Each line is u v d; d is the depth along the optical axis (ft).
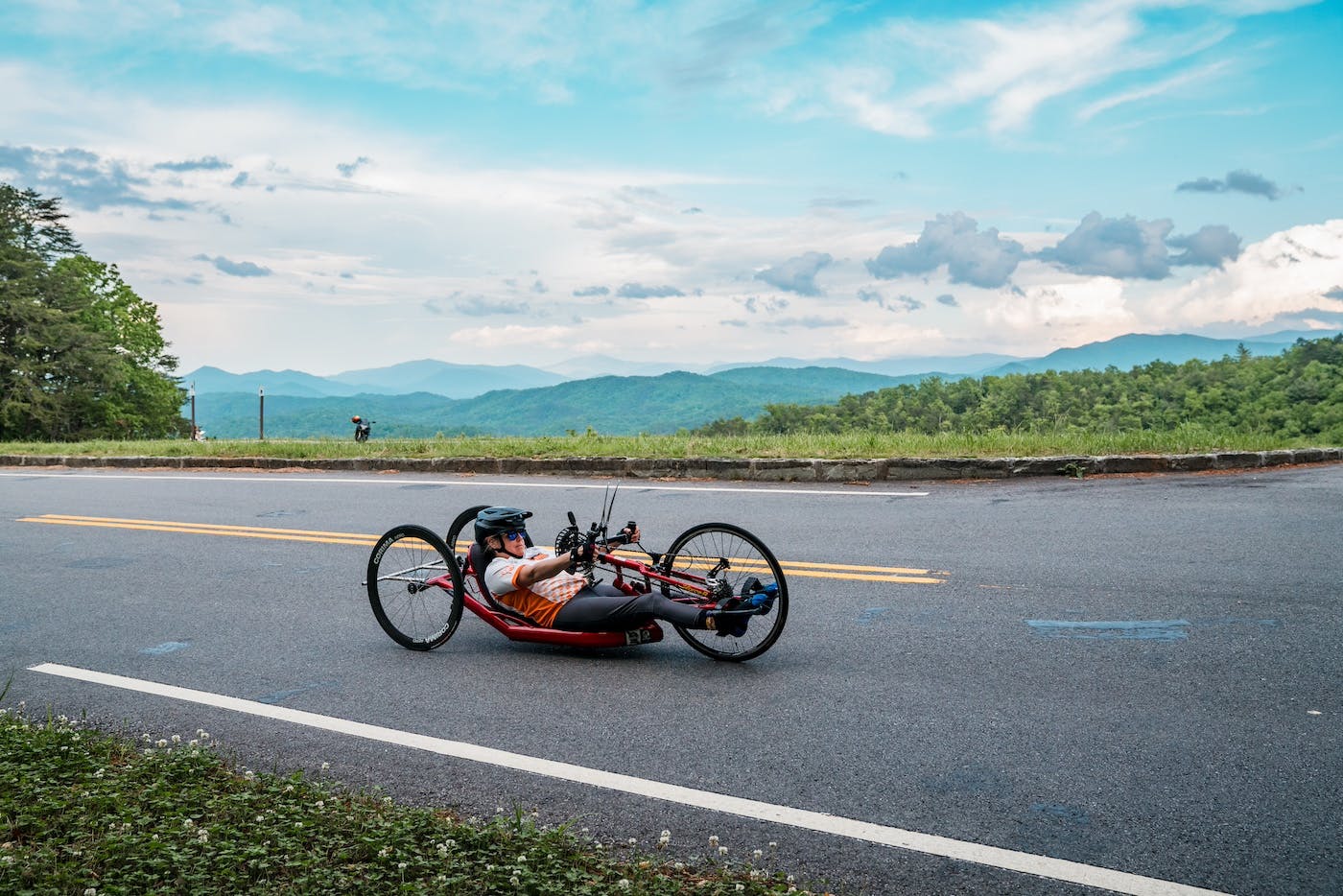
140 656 20.68
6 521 40.09
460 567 21.17
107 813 12.44
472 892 10.47
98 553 32.27
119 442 73.31
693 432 51.62
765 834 12.07
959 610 20.61
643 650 19.88
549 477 44.45
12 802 12.74
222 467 56.24
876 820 12.25
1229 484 33.09
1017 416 512.63
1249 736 13.99
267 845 11.44
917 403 568.41
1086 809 12.26
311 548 30.99
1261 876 10.71
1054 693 15.96
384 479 46.96
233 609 24.18
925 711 15.57
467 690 17.80
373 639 21.33
